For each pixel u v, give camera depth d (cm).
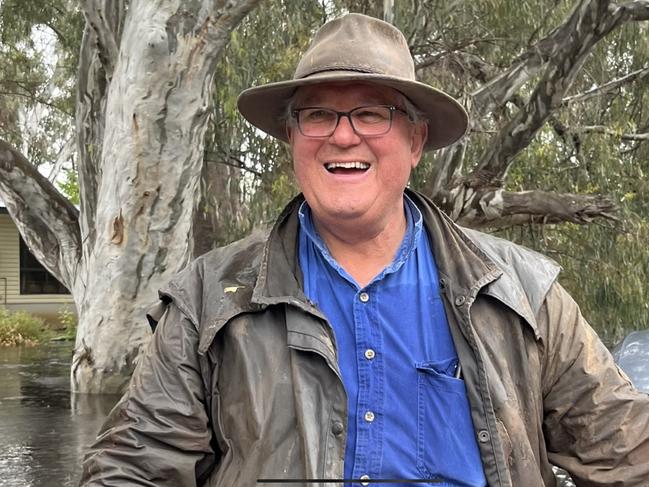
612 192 1357
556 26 1361
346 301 227
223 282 230
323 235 236
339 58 225
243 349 219
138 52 900
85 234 1101
